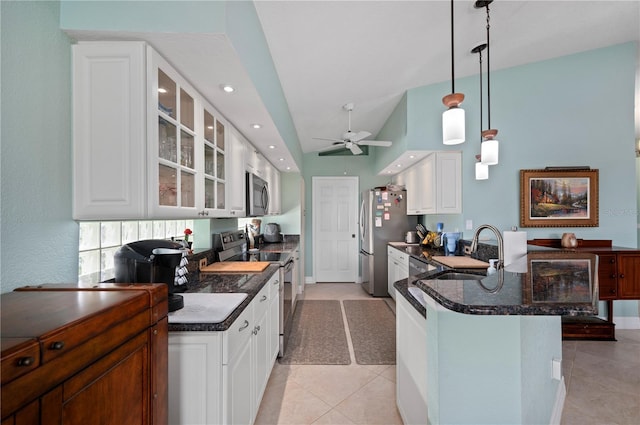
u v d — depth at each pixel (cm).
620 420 178
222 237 273
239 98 182
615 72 326
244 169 260
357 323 341
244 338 150
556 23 254
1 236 97
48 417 57
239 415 140
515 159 331
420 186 388
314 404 194
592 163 328
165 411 96
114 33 118
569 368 238
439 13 207
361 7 187
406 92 333
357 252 561
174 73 144
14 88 100
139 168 122
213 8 120
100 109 122
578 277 132
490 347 116
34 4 106
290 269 308
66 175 120
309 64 248
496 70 331
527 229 327
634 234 325
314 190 561
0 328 60
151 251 133
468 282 122
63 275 119
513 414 116
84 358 65
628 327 324
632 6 241
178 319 123
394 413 184
